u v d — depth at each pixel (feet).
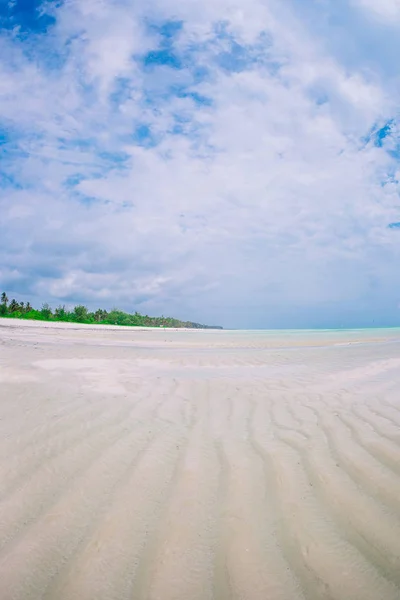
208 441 9.55
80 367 20.47
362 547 5.40
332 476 7.59
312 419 11.55
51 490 6.88
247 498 6.75
